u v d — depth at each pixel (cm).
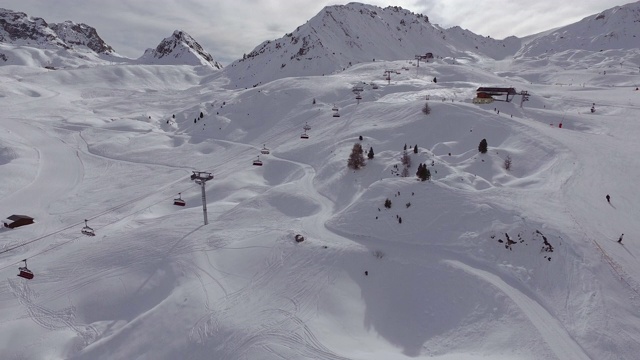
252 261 4612
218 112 13825
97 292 4503
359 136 9019
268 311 3800
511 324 3369
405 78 16225
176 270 4625
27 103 17500
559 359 2930
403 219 4975
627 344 3014
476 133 8175
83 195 8156
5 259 5481
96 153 11025
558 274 3806
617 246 4119
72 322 4191
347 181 6875
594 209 4862
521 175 6488
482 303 3681
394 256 4447
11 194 8156
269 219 5778
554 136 7400
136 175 9294
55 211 7338
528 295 3666
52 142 11950
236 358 3269
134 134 12731
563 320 3322
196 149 11081
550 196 5200
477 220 4691
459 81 15900
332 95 13838
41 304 4400
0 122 13712
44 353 3797
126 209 7275
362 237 4884
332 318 3734
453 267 4131
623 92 12644
